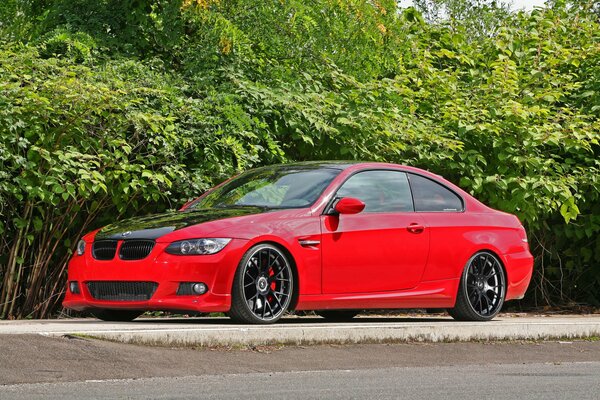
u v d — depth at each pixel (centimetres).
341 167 1072
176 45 1403
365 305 1030
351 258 1015
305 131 1330
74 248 1239
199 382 690
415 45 1561
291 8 1434
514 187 1419
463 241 1114
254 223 961
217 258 927
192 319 1111
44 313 1221
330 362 828
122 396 614
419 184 1112
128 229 977
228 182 1116
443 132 1393
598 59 1625
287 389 659
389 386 686
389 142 1350
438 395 643
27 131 1139
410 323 1024
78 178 1166
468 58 1563
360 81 1493
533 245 1534
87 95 1141
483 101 1460
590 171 1459
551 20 1683
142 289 943
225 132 1264
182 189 1232
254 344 855
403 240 1060
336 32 1468
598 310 1530
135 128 1183
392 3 1505
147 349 792
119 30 1412
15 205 1195
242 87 1305
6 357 715
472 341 988
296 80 1414
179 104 1247
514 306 1548
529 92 1488
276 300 965
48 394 616
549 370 815
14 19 1504
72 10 1417
